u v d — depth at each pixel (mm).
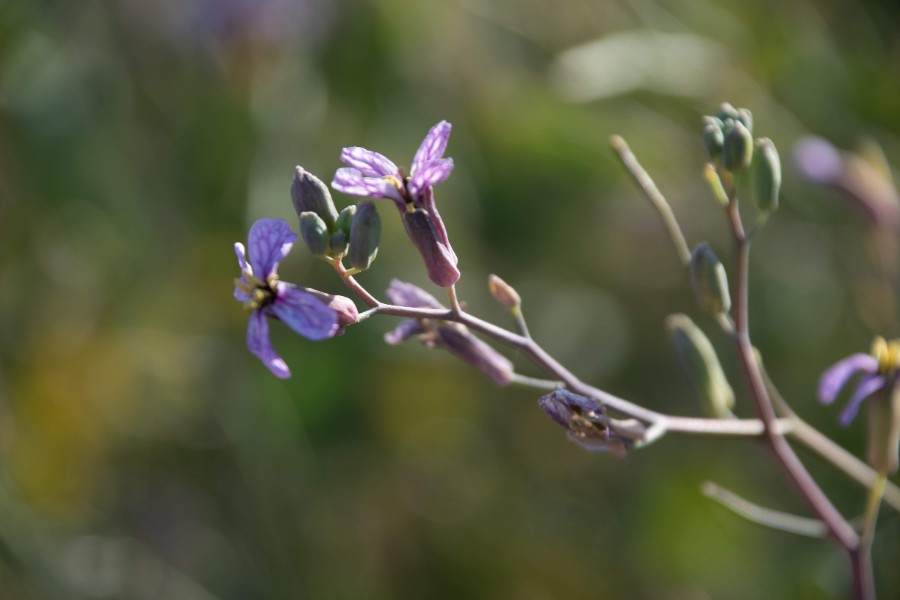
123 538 372
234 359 378
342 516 376
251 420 373
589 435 279
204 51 377
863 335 375
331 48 380
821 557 358
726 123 292
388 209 369
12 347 374
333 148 379
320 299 277
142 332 381
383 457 380
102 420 379
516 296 288
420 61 383
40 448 374
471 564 378
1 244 371
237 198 377
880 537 354
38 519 365
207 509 377
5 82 366
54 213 372
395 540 380
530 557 378
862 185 353
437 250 278
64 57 372
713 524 371
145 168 379
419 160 277
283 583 370
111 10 377
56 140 369
